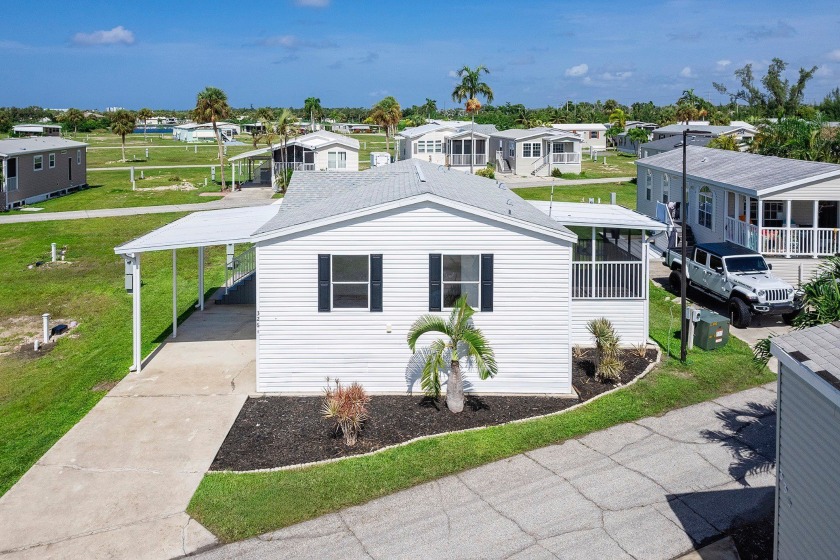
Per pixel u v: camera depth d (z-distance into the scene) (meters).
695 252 23.89
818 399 8.17
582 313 19.34
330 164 56.34
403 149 74.25
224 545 10.21
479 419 14.52
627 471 12.23
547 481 11.91
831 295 12.09
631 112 140.88
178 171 68.94
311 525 10.69
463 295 15.61
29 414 15.23
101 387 16.34
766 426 14.04
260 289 15.66
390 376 15.96
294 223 15.73
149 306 24.12
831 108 88.19
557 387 16.06
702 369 17.34
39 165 48.31
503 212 15.95
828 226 27.75
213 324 21.48
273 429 14.02
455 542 10.18
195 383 16.42
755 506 11.06
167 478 12.05
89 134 141.62
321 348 15.84
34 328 22.56
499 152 66.38
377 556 9.87
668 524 10.59
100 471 12.28
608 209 22.34
